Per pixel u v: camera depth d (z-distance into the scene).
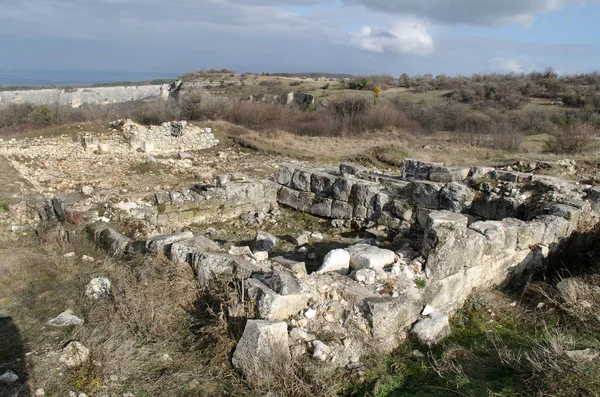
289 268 4.85
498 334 4.58
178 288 4.90
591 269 5.92
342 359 3.94
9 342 4.21
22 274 5.72
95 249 6.77
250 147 21.09
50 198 9.91
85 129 20.56
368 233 8.09
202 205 8.92
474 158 16.73
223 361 3.95
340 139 24.25
